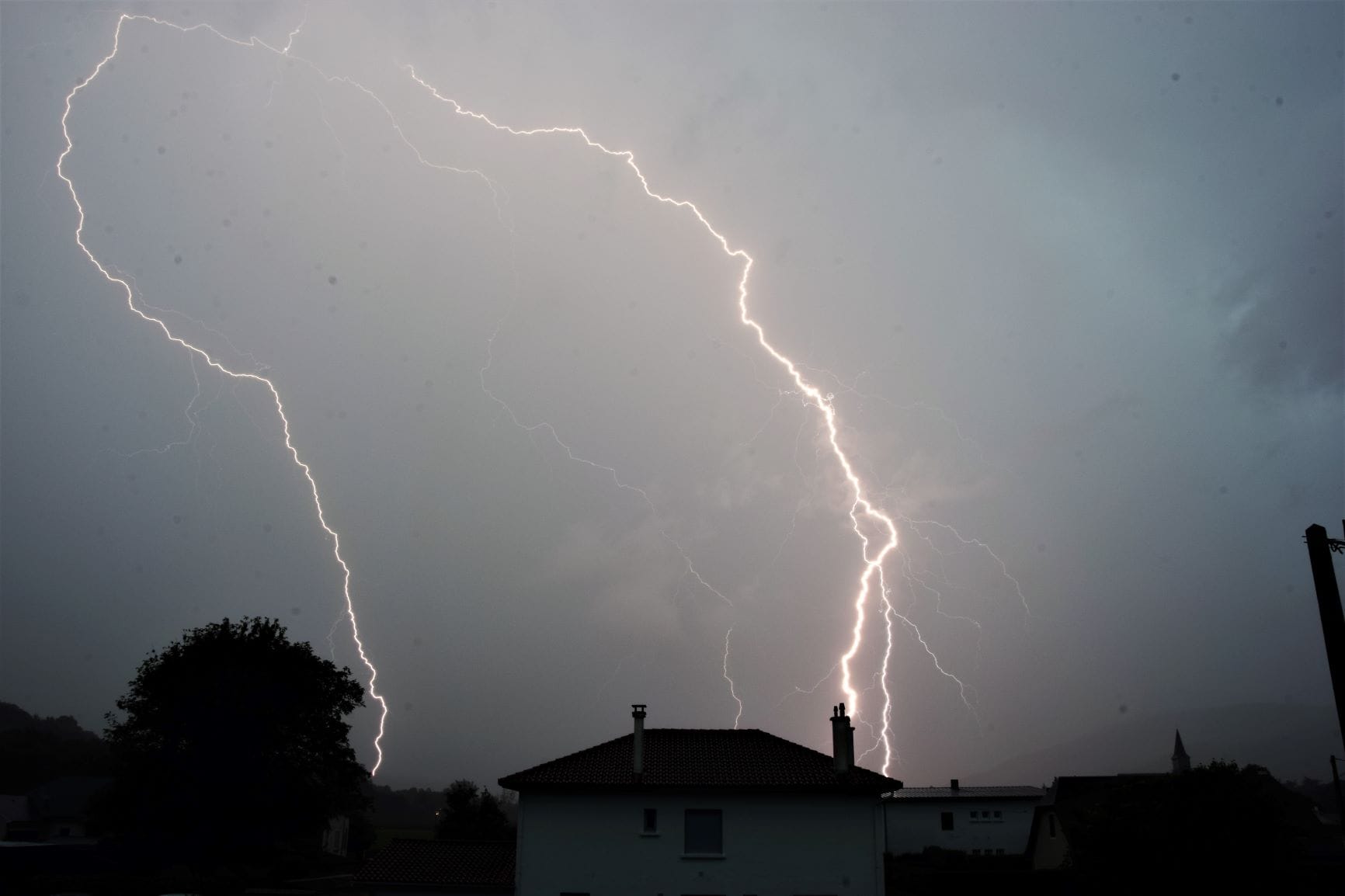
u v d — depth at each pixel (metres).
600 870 26.05
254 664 36.41
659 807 26.61
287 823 35.03
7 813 63.62
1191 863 21.84
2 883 34.62
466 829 47.28
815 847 26.17
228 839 34.12
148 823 33.72
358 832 62.88
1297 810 45.69
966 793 56.59
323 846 55.09
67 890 33.53
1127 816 23.22
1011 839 54.25
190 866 35.50
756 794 26.61
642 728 27.95
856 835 26.27
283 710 35.78
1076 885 26.14
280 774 34.75
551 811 26.62
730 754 28.86
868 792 26.52
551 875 26.00
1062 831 41.91
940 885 29.69
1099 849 23.39
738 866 25.98
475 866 29.17
